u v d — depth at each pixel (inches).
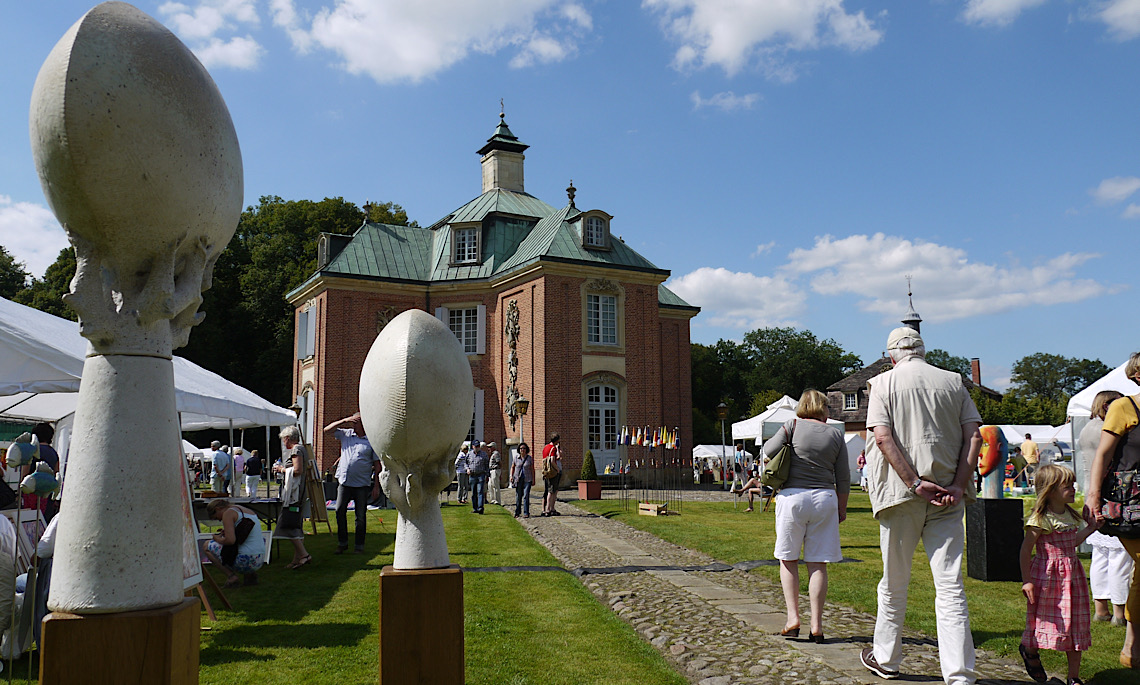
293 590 307.7
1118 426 187.8
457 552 419.2
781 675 184.2
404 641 121.0
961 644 165.9
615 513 701.3
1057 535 183.5
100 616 89.0
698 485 1257.4
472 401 133.5
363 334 1221.7
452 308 1263.5
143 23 94.3
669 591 305.3
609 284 1177.4
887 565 183.3
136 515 92.7
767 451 227.9
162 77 92.3
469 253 1285.7
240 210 109.2
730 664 195.0
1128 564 243.4
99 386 94.6
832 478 222.4
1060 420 2551.7
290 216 1856.5
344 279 1209.4
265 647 215.2
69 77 86.2
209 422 668.7
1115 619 247.0
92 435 93.5
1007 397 2605.8
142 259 96.6
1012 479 989.2
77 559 90.7
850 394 2391.7
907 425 176.2
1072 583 180.7
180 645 92.4
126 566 91.3
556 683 180.7
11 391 289.7
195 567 185.5
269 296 1720.0
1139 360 191.9
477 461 710.5
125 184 89.4
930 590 303.1
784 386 3041.3
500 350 1214.9
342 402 1194.0
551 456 687.1
